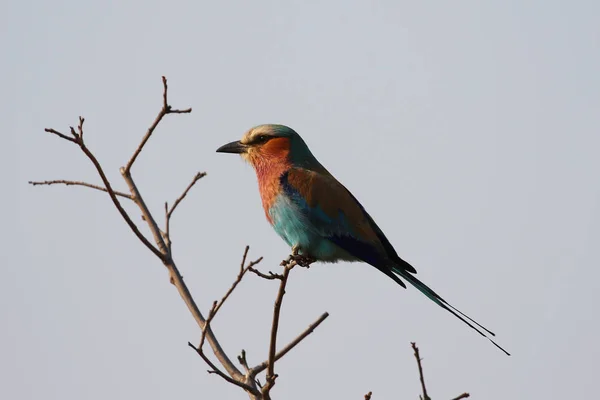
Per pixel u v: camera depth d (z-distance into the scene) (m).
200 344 8.06
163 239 9.75
